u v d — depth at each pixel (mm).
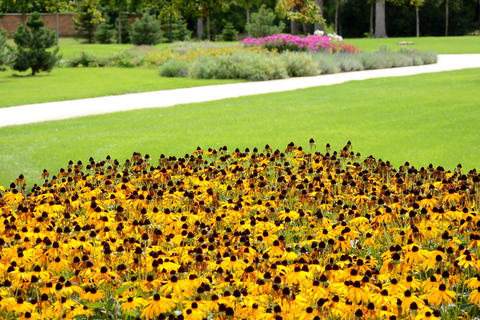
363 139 12742
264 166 7648
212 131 14242
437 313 3537
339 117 15844
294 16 12289
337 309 3594
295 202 6727
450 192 5605
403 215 5527
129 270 4398
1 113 18203
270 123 15242
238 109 17922
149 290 4098
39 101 20719
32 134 14406
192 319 3564
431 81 22859
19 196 5949
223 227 5777
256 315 3604
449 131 13305
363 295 3658
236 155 8133
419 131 13445
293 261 4398
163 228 5617
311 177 7504
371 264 4426
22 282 4070
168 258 4332
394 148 11711
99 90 23547
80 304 4059
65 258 4695
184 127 14984
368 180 7000
